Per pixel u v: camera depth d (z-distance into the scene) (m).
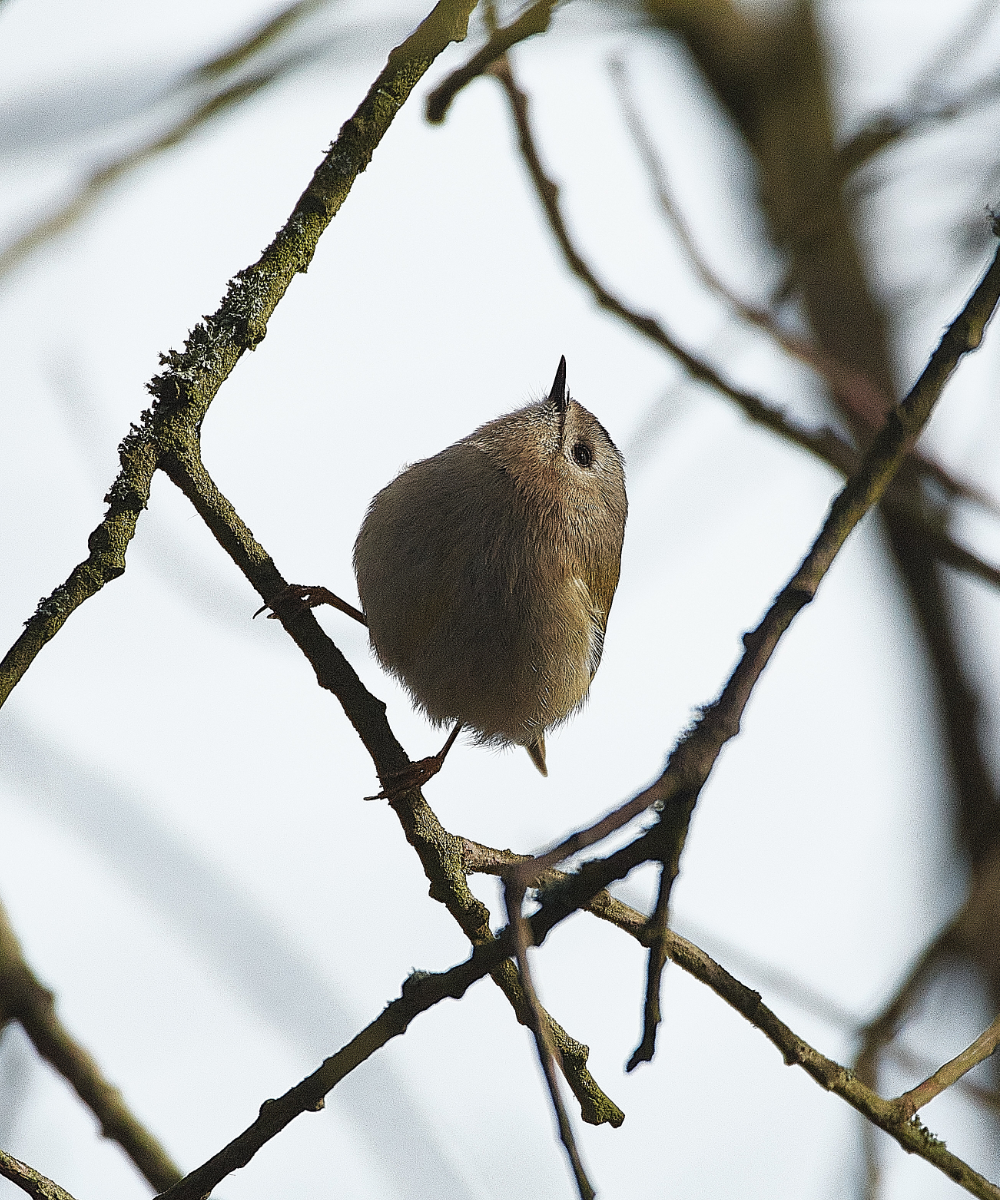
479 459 8.84
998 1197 6.32
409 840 6.85
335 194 6.30
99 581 5.55
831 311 11.11
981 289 5.30
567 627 9.05
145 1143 7.27
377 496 8.74
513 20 6.70
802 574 5.06
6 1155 5.71
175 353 6.14
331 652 6.80
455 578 8.55
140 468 5.86
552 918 5.04
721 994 6.31
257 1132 5.61
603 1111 6.81
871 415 8.63
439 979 5.45
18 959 7.54
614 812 4.69
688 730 4.92
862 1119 6.72
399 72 6.35
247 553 6.59
